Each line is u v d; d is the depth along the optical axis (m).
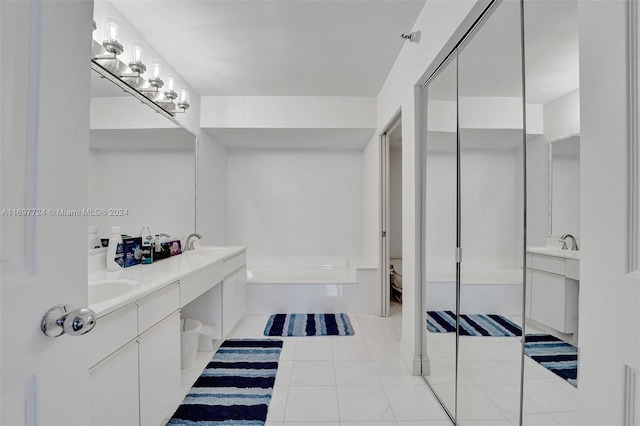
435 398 1.88
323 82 2.99
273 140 3.88
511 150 1.23
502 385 1.30
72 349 0.60
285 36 2.21
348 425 1.63
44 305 0.53
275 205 4.38
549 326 1.03
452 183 1.71
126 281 1.54
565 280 0.96
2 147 0.47
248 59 2.54
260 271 4.19
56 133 0.56
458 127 1.63
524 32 1.14
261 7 1.90
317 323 3.10
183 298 1.77
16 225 0.49
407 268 2.25
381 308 3.34
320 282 3.41
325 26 2.10
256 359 2.35
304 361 2.33
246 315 3.35
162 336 1.51
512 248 1.24
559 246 0.98
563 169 0.96
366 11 1.95
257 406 1.76
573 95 0.94
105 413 1.11
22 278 0.49
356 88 3.14
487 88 1.38
